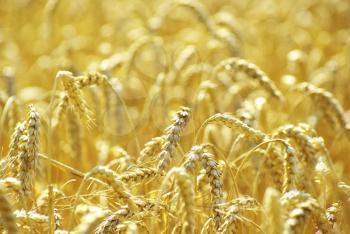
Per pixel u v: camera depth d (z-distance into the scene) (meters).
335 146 6.47
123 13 10.23
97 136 6.61
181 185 3.02
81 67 8.71
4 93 6.35
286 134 4.03
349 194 3.71
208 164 3.53
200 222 3.93
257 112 5.51
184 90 6.67
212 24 8.02
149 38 7.06
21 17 10.58
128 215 3.47
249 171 5.10
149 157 3.86
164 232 3.78
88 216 2.92
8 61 8.93
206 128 5.03
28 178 3.43
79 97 3.71
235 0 11.74
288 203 3.18
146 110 6.33
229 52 7.35
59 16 10.84
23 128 3.64
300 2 10.41
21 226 3.49
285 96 6.87
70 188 4.79
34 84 8.47
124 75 6.96
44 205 3.93
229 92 6.46
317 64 8.32
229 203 3.75
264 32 9.62
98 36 9.72
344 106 7.71
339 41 9.27
